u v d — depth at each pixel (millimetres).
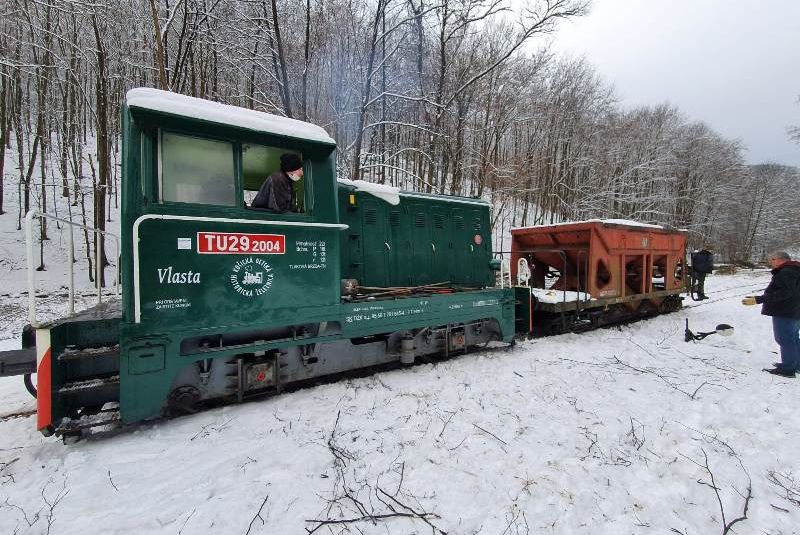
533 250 8211
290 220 3508
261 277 3340
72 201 18578
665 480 2543
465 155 17969
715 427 3291
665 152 27938
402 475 2473
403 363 4891
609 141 27719
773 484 2547
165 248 2900
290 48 13156
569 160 26047
